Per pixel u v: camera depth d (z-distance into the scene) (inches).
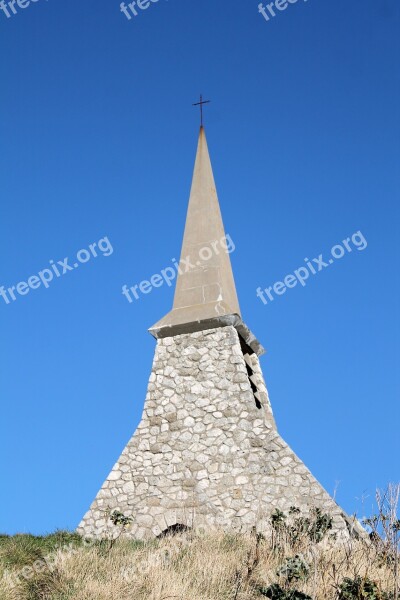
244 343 1024.2
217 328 981.2
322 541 716.7
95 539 813.9
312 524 745.0
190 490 881.5
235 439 900.6
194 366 963.3
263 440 892.0
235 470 880.9
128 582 589.3
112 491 905.5
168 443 921.5
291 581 569.9
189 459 902.4
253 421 908.0
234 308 1031.0
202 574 622.8
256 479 867.4
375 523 620.7
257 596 578.2
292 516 818.8
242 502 856.9
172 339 992.9
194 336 984.9
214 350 966.4
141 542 797.2
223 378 944.3
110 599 561.0
